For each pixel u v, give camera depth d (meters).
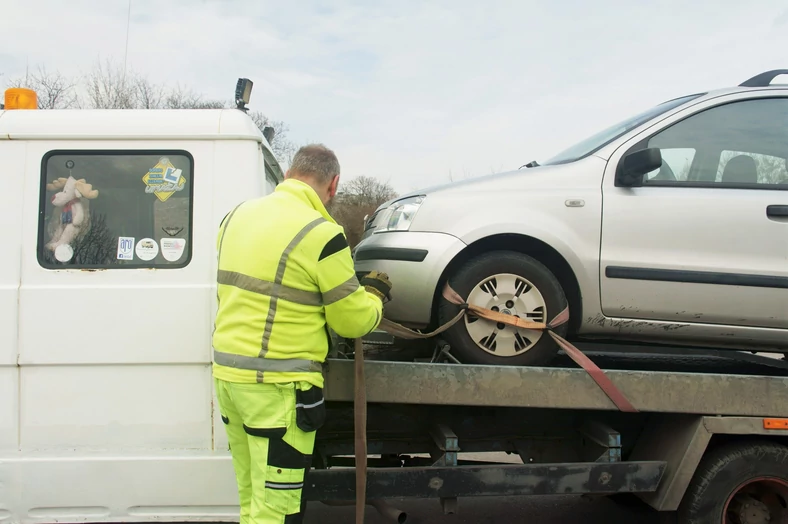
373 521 3.78
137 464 2.62
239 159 2.75
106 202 2.71
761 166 3.27
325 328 2.38
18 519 2.61
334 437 3.14
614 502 4.14
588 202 3.10
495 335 3.00
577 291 3.10
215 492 2.65
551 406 2.76
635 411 2.82
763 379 2.88
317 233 2.23
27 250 2.63
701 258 3.07
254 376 2.20
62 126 2.69
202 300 2.64
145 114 2.76
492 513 3.99
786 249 3.10
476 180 3.25
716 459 2.93
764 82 3.44
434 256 2.99
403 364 2.70
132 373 2.64
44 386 2.60
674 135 3.28
